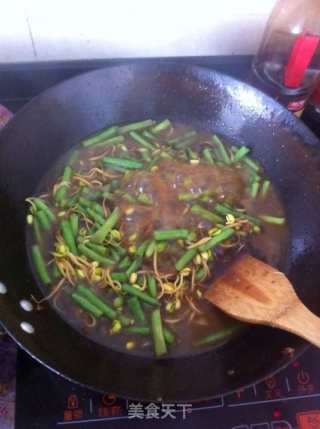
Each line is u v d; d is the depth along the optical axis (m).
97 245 0.41
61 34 0.45
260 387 0.36
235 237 0.43
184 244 0.42
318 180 0.41
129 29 0.46
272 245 0.43
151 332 0.38
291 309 0.34
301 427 0.35
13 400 0.35
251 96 0.44
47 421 0.34
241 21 0.47
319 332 0.32
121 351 0.36
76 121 0.46
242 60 0.51
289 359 0.32
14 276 0.36
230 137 0.49
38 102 0.41
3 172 0.38
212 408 0.35
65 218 0.43
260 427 0.35
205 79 0.45
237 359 0.35
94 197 0.45
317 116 0.48
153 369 0.35
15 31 0.44
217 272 0.41
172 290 0.40
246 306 0.35
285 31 0.43
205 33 0.48
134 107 0.48
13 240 0.39
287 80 0.44
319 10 0.42
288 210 0.44
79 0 0.42
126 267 0.41
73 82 0.42
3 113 0.46
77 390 0.35
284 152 0.44
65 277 0.40
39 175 0.44
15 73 0.47
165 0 0.44
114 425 0.34
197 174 0.46
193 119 0.49
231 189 0.46
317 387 0.37
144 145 0.49
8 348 0.36
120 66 0.43
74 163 0.47
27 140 0.41
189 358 0.36
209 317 0.39
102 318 0.38
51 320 0.36
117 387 0.31
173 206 0.44
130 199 0.44
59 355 0.32
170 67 0.44
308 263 0.39
